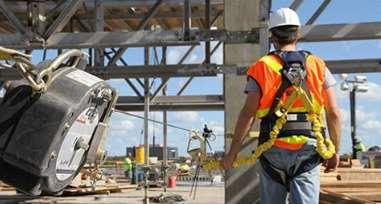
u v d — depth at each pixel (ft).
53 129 18.35
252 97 12.85
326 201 20.07
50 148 18.31
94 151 21.52
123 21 52.21
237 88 25.27
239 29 25.41
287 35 13.17
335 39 28.58
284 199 13.12
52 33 29.53
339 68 39.34
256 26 25.27
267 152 12.96
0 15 46.16
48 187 19.47
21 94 18.70
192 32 28.45
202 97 55.11
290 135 12.68
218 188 59.88
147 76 37.06
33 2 29.58
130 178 71.00
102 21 38.65
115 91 21.59
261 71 12.87
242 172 24.25
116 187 48.29
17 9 43.06
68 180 20.71
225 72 25.39
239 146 13.03
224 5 25.62
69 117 18.63
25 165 18.43
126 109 58.59
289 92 12.78
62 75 19.48
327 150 12.58
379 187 23.70
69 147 19.70
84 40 29.48
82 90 19.27
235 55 25.38
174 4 46.19
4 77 29.55
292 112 12.81
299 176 12.72
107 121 21.80
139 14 50.42
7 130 18.51
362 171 27.78
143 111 58.29
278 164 12.84
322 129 12.96
